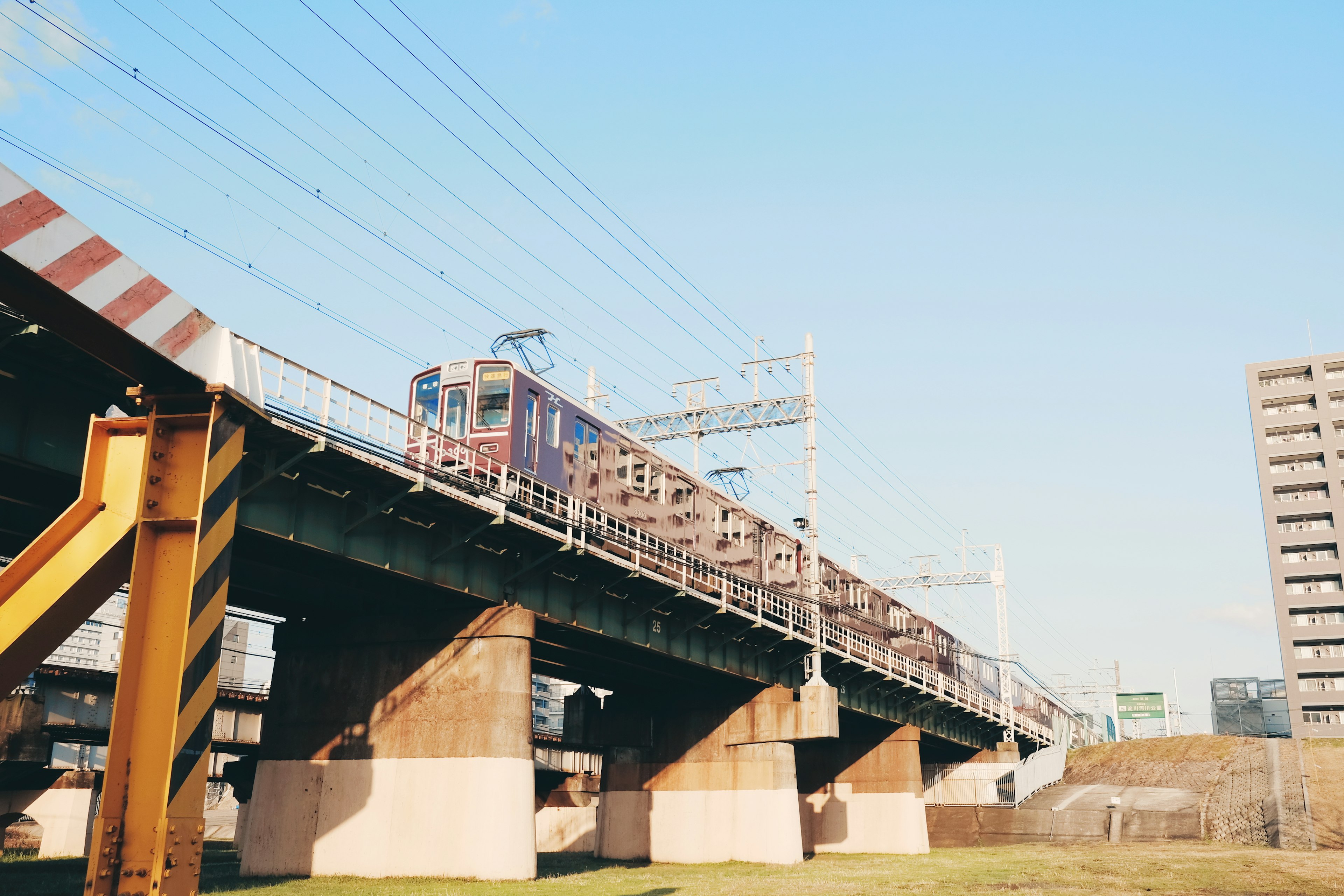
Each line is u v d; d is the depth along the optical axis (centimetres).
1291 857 5531
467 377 3769
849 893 3444
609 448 4253
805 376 5406
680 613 4434
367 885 3045
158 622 828
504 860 3191
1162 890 3872
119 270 811
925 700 6625
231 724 5062
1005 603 8544
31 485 2423
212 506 854
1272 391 11675
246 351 1008
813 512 5222
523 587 3578
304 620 3716
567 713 5300
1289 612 10988
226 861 4609
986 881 4097
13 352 2159
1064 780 9362
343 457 2675
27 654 842
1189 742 9694
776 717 4944
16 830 6588
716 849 4891
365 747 3453
